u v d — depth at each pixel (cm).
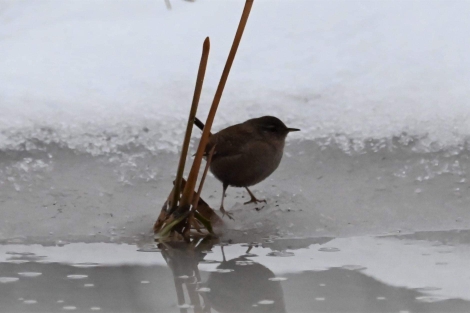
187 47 1313
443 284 655
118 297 630
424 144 1046
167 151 1066
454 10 1333
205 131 833
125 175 1007
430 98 1123
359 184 976
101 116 1123
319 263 732
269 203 941
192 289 651
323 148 1060
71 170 1016
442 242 802
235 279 682
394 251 771
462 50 1220
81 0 1573
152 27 1398
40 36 1380
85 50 1312
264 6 1437
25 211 909
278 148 961
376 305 602
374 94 1148
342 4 1400
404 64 1205
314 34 1327
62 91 1174
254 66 1249
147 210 917
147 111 1136
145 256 771
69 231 857
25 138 1074
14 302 617
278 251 783
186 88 1186
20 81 1199
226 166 955
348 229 861
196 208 869
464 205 914
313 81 1195
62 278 687
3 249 796
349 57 1247
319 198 945
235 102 1159
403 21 1320
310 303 609
